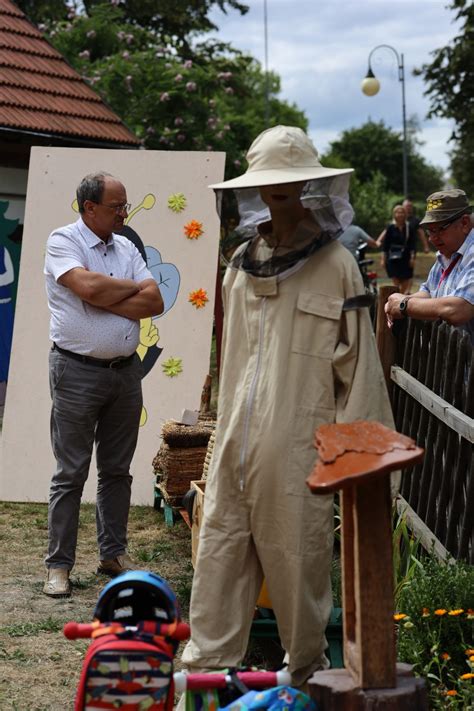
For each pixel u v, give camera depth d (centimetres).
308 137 334
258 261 330
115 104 1666
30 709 368
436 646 362
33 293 695
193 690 264
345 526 273
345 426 267
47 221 701
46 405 689
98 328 499
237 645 336
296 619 328
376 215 6300
